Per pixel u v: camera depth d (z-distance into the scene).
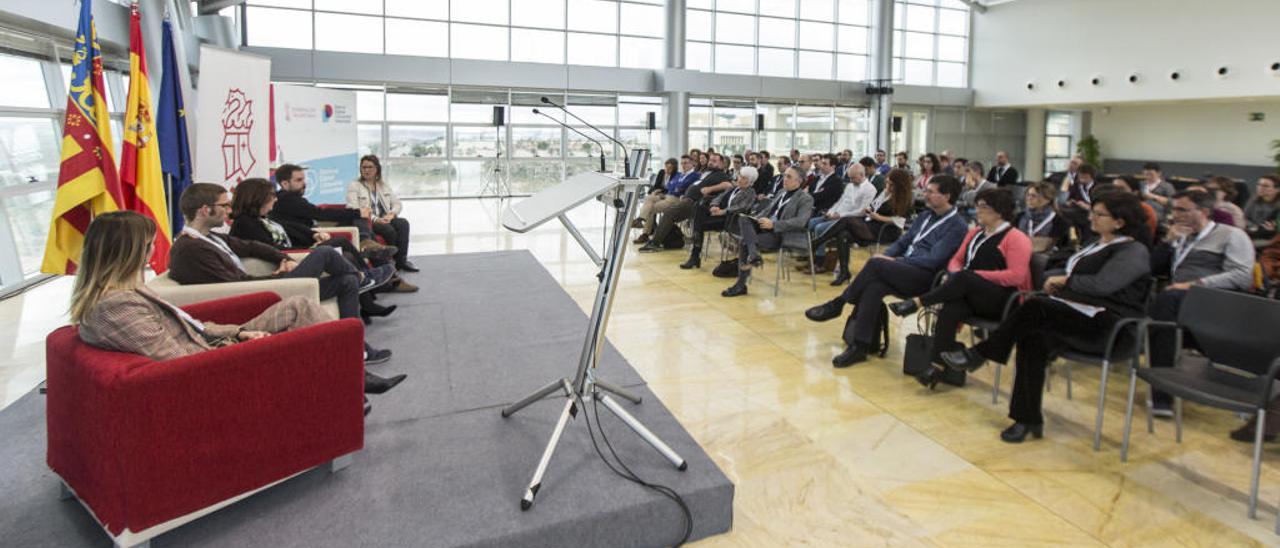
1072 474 2.57
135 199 4.05
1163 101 13.62
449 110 13.16
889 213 5.98
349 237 4.68
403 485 2.20
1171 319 3.41
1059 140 18.50
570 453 2.45
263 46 11.62
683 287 5.71
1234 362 2.62
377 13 12.64
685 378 3.53
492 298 4.88
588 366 2.41
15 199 5.36
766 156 9.65
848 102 16.25
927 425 2.99
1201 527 2.22
